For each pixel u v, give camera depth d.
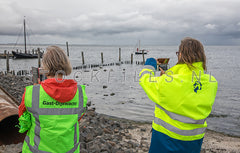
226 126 7.34
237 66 35.03
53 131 1.56
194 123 1.70
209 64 39.19
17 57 46.53
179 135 1.70
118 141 5.25
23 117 1.59
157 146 1.80
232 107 10.12
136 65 36.41
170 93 1.68
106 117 8.11
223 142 5.93
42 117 1.56
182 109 1.67
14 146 3.34
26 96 1.57
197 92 1.69
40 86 1.61
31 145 1.60
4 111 3.46
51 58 1.65
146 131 6.52
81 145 4.37
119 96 12.53
